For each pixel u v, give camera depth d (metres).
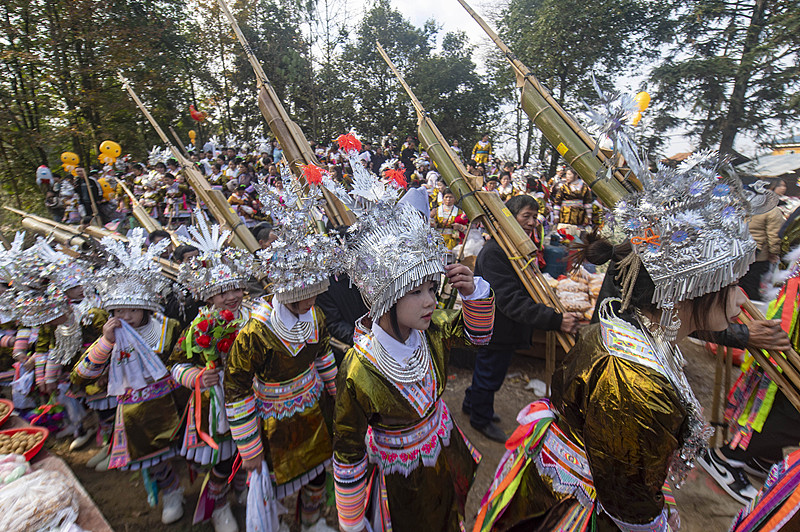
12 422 2.43
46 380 2.83
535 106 2.12
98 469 3.16
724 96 11.52
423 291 1.46
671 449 1.12
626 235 1.29
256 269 2.23
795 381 1.66
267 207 1.88
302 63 20.78
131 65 16.64
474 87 25.02
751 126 11.18
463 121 24.56
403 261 1.39
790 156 6.73
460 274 1.64
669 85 11.87
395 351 1.52
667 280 1.18
